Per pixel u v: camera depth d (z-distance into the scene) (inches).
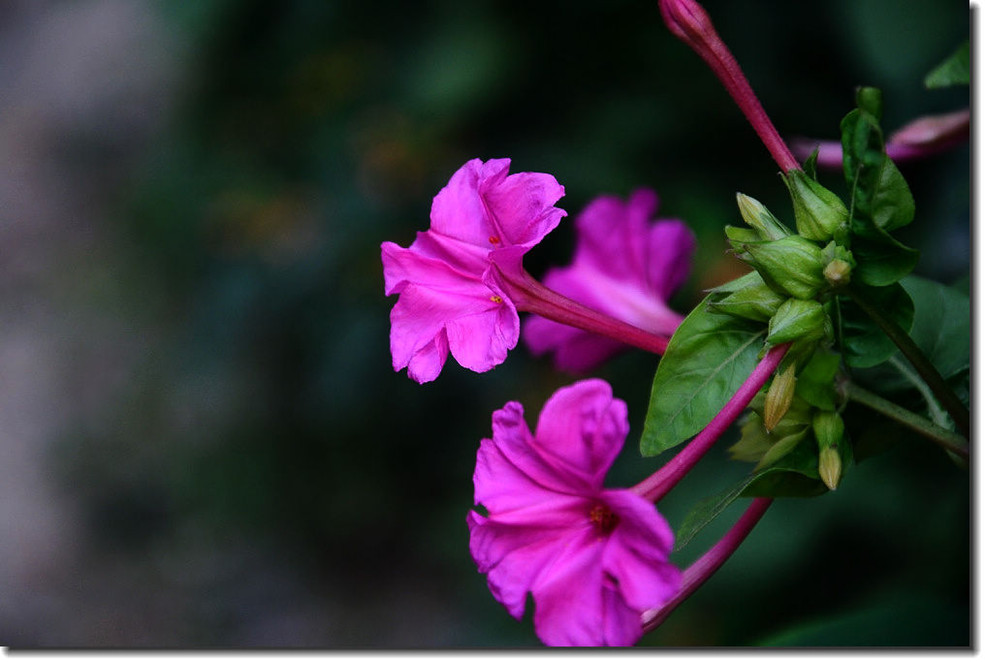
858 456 14.1
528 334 16.1
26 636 39.3
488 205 14.0
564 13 26.7
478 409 34.3
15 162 60.4
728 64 14.1
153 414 44.6
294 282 33.4
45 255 54.4
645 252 16.4
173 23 31.7
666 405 13.5
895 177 13.3
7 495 44.8
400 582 39.1
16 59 67.6
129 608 40.1
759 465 13.7
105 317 48.9
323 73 32.0
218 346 37.2
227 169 36.2
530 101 28.0
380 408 34.2
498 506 13.5
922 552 20.6
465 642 31.8
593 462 13.3
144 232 41.6
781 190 25.2
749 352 13.6
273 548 41.1
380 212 31.6
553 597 13.2
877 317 13.6
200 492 41.7
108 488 43.8
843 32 22.9
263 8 31.7
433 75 27.3
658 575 12.9
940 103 20.3
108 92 61.2
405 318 14.2
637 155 26.4
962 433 13.7
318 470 40.1
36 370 48.9
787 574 23.0
